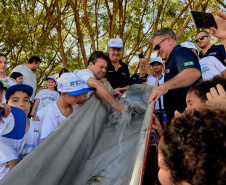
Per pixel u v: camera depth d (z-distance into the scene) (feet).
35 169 5.49
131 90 10.26
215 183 1.98
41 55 41.14
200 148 2.11
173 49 8.91
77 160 7.02
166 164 2.41
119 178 6.08
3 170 6.66
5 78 14.37
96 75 10.19
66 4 46.93
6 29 33.73
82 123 7.59
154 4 40.73
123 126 8.80
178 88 7.99
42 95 17.52
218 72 9.36
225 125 2.13
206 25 6.52
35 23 36.55
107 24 44.73
